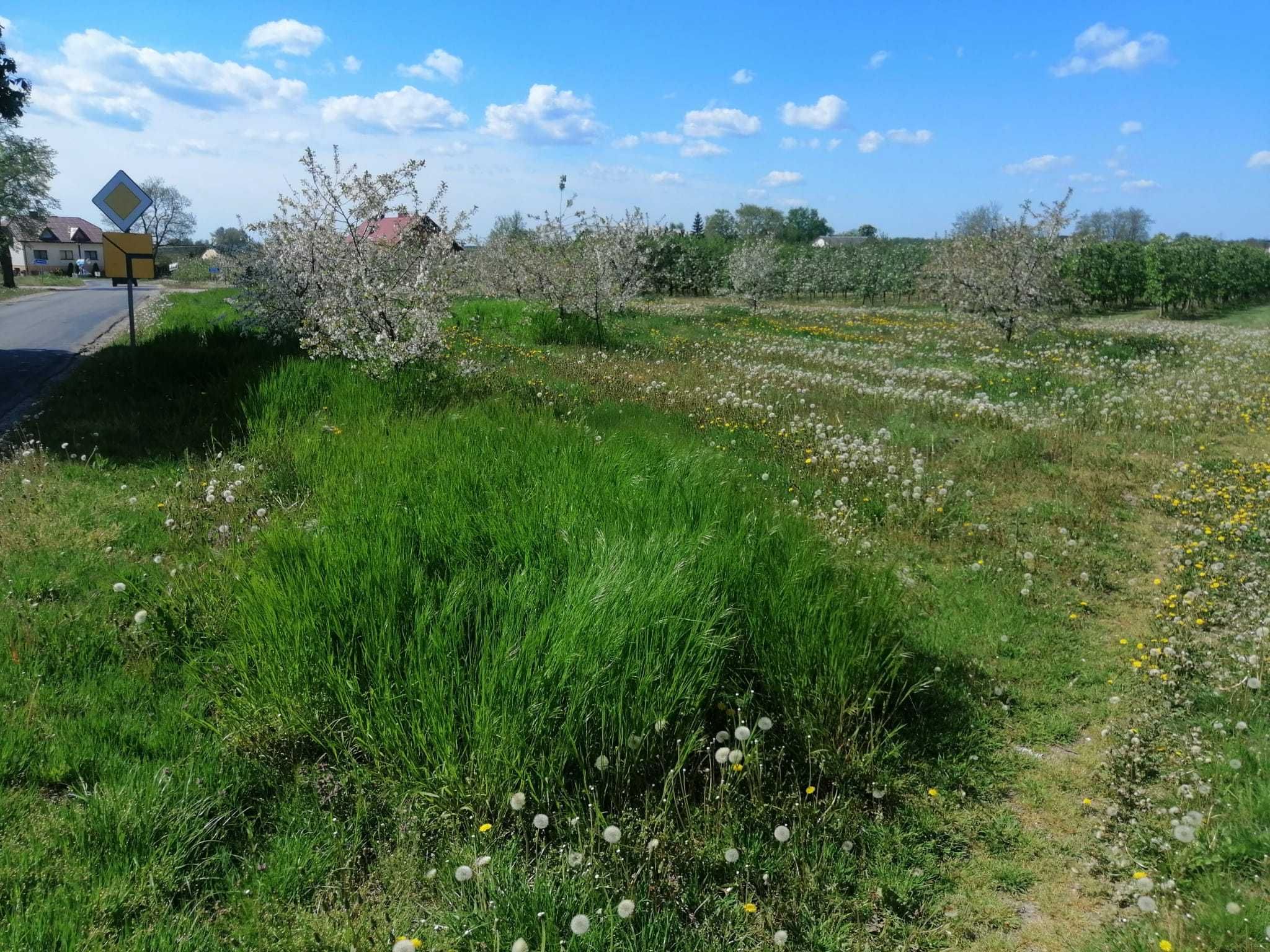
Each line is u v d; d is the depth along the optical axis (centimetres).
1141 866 321
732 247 4288
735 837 320
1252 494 775
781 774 361
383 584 401
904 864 323
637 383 1245
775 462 843
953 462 891
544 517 480
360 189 1075
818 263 4156
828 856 316
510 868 282
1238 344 2048
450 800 317
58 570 505
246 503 620
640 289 2130
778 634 405
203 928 256
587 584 386
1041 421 1083
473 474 575
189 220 7462
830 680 390
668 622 372
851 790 360
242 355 1141
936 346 1950
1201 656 477
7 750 326
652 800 329
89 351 1555
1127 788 367
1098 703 448
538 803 318
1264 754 376
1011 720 432
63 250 9262
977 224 3008
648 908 280
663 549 430
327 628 376
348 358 1038
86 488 655
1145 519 743
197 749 343
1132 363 1592
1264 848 313
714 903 291
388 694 342
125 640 424
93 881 269
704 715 371
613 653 350
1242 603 548
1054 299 1866
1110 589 602
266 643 378
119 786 311
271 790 330
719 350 1755
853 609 436
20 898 257
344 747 345
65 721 353
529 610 381
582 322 1909
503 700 333
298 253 1233
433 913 272
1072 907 305
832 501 739
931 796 363
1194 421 1082
